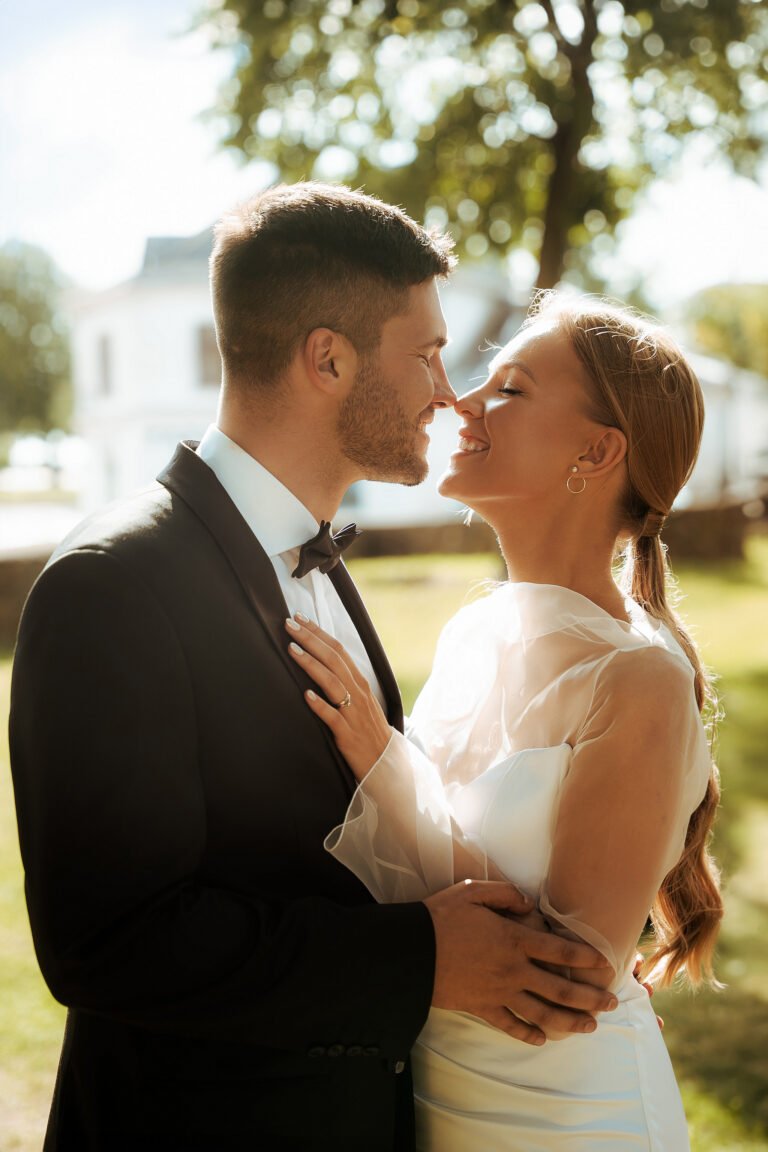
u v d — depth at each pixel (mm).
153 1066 1436
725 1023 3576
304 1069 1442
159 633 1357
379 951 1358
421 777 1611
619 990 1641
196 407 22594
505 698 1753
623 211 9477
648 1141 1574
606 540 1774
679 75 8367
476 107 8844
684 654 1774
